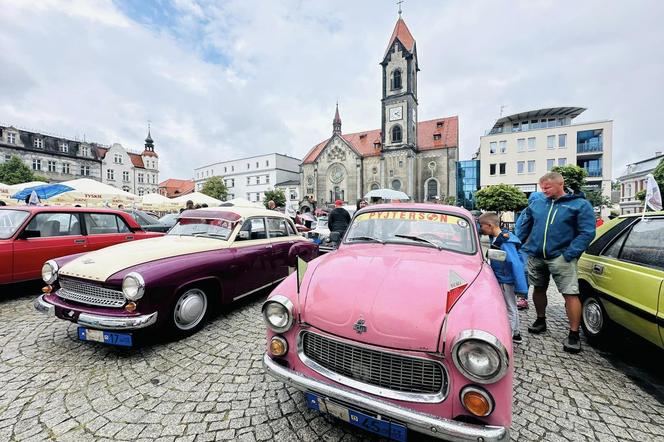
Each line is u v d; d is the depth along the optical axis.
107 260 3.29
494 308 1.82
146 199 16.25
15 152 41.97
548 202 3.65
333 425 2.20
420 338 1.74
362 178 43.66
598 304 3.48
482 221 3.68
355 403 1.78
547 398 2.57
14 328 3.81
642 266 2.92
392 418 1.71
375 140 45.31
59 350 3.27
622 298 3.03
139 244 3.93
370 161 43.28
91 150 51.09
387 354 1.82
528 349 3.48
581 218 3.30
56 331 3.73
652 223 3.08
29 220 4.91
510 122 47.88
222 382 2.71
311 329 2.04
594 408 2.44
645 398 2.58
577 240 3.28
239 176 69.69
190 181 84.62
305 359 2.09
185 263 3.50
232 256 4.13
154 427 2.18
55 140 46.69
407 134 39.28
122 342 2.98
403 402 1.74
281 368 2.08
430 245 2.95
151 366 2.96
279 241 5.21
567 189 3.75
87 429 2.15
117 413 2.32
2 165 33.88
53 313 3.20
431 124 43.94
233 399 2.48
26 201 10.36
